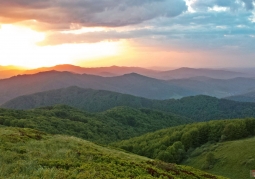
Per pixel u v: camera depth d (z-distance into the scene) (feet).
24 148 65.26
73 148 77.05
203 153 249.34
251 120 291.58
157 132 386.11
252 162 185.26
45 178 41.47
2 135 79.36
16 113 429.38
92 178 44.27
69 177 43.80
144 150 307.37
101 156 67.97
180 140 308.40
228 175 186.60
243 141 237.66
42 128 359.25
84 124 483.92
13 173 43.98
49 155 62.23
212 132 301.43
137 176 54.70
